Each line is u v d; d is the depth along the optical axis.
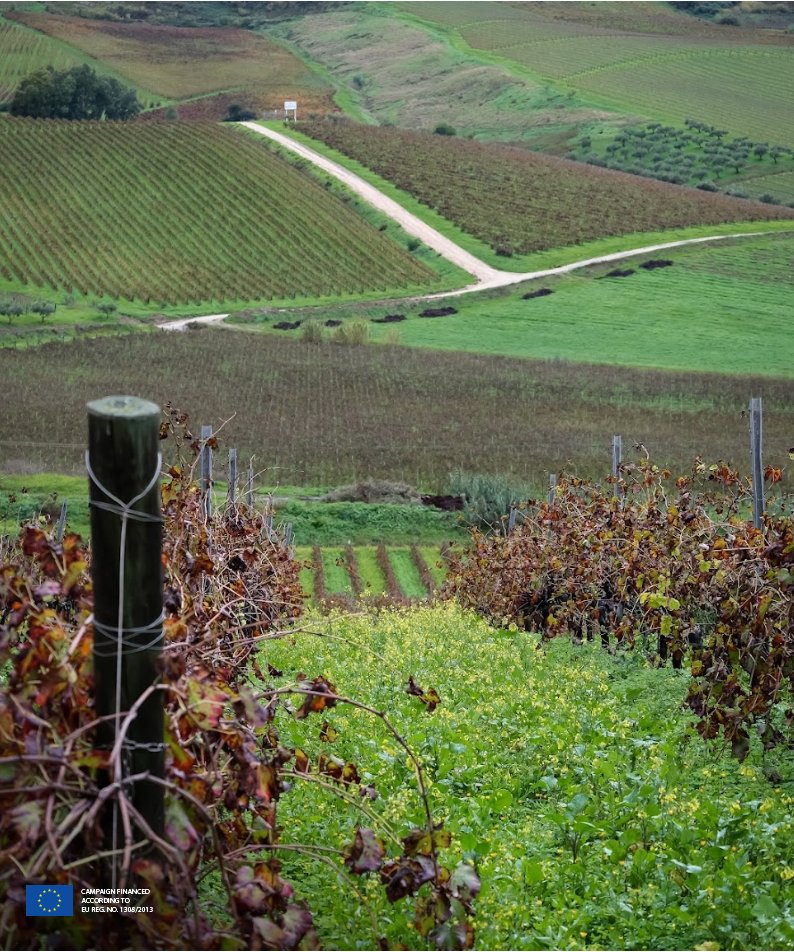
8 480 43.03
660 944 5.95
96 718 4.87
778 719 10.18
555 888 6.66
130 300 101.50
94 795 4.64
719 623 9.82
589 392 71.56
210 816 5.09
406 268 112.25
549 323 95.31
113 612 4.81
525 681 12.45
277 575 12.55
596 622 16.92
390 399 68.38
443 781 8.48
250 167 139.38
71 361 75.50
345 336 87.44
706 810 7.34
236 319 96.56
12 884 4.43
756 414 13.49
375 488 46.03
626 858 6.98
